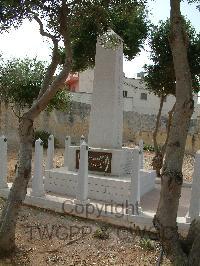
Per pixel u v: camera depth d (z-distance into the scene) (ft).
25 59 69.97
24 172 22.03
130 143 93.15
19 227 26.48
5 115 65.67
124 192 30.83
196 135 91.35
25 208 30.53
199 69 43.14
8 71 57.00
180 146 15.85
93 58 47.01
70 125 80.59
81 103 82.48
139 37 46.29
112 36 33.22
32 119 22.07
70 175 33.65
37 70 55.01
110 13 28.68
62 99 55.01
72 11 27.30
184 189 40.37
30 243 24.06
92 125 36.24
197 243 15.28
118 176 33.71
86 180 29.30
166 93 45.85
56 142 77.25
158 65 44.57
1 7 22.52
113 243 24.34
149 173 38.24
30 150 22.31
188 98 15.88
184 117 15.89
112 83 35.60
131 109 119.34
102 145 35.81
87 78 113.09
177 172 15.74
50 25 24.95
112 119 35.58
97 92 36.14
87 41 42.78
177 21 16.26
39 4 22.52
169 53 43.45
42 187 31.55
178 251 15.61
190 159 74.08
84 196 29.12
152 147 84.64
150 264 21.35
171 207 15.79
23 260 21.71
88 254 22.79
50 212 29.76
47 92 21.90
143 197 34.73
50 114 76.54
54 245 23.91
